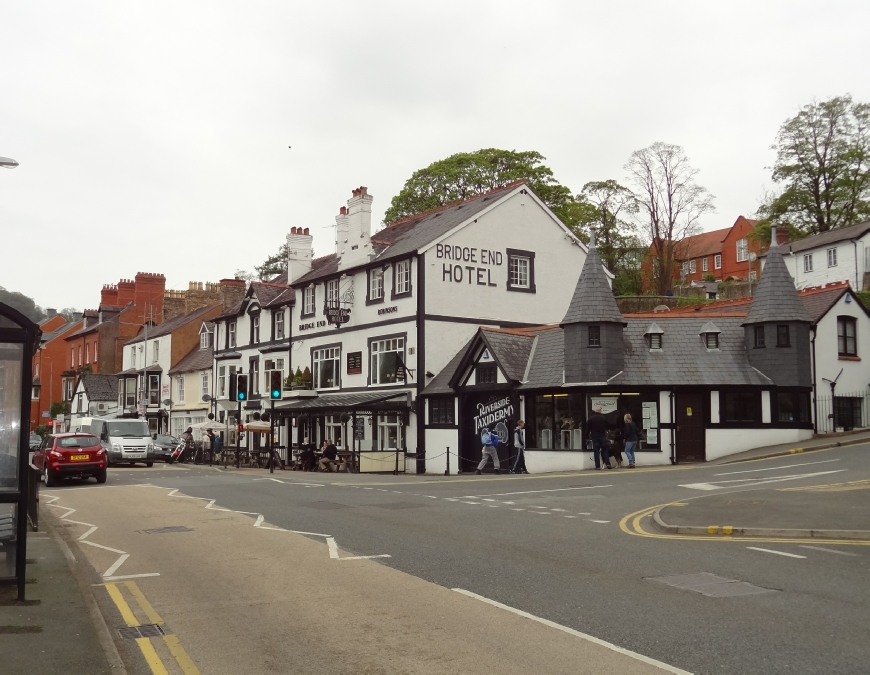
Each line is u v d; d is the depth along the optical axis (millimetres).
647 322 29500
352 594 9352
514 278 37812
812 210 56031
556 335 31688
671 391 27875
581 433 28484
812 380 28672
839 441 26641
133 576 10750
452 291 35688
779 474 20719
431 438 34250
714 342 28812
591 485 20859
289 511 17250
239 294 59031
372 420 37375
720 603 8531
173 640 7695
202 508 18344
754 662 6609
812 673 6328
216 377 53469
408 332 35469
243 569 11016
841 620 7777
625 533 13258
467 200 40719
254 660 7031
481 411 32438
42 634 7531
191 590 9836
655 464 27641
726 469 23219
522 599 8906
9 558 9078
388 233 43188
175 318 66688
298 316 44781
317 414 38812
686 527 13055
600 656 6848
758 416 27719
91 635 7516
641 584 9500
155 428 63219
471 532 13641
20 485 8836
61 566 10883
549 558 11195
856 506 14203
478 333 32125
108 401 67750
